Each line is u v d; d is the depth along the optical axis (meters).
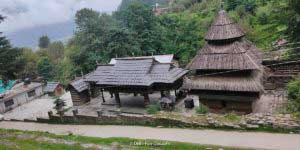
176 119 20.92
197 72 29.08
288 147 14.74
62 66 82.62
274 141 15.64
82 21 70.94
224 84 27.05
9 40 31.97
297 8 28.98
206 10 75.94
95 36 66.12
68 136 20.61
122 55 57.59
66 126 29.33
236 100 27.02
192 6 87.38
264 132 17.06
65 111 39.78
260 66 28.33
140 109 34.56
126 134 21.42
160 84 34.50
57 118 31.44
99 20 70.12
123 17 69.81
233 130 18.19
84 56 62.38
